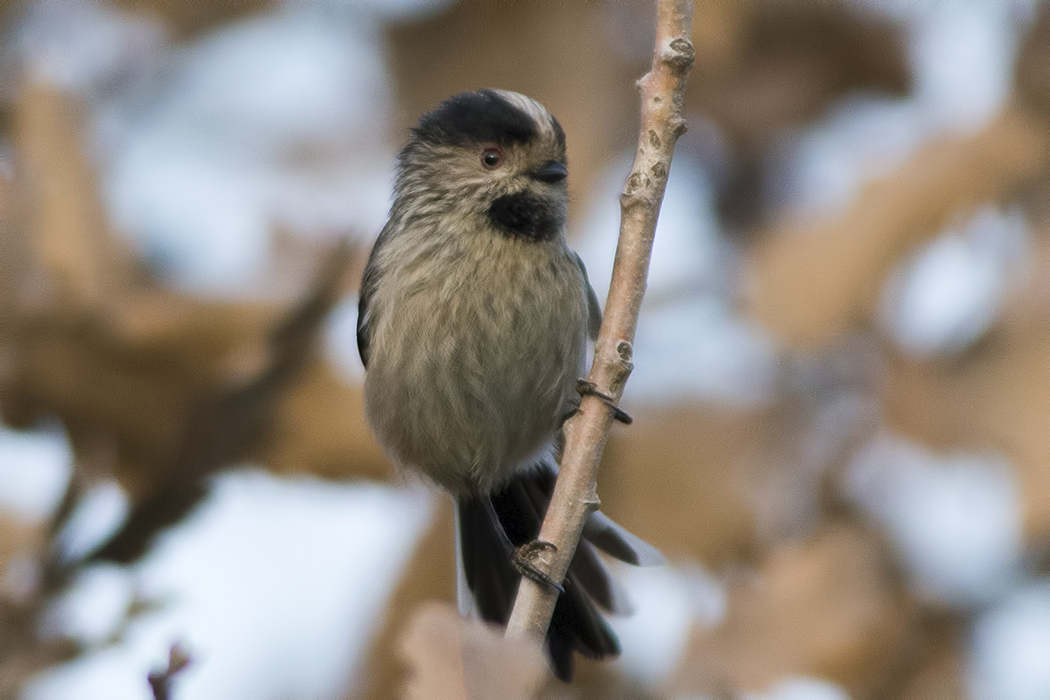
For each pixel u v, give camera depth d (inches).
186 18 315.0
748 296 277.7
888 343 268.2
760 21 305.0
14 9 306.0
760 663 257.4
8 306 191.6
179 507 144.9
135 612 144.9
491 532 327.6
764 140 302.4
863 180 277.1
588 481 191.3
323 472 219.8
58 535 149.2
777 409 273.0
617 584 277.9
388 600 260.1
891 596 261.9
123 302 194.9
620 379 196.1
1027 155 270.8
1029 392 257.9
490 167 307.3
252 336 189.8
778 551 266.7
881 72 296.4
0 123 217.2
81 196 207.8
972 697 256.4
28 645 141.8
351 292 228.2
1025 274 264.8
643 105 201.3
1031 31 280.4
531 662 85.6
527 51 296.8
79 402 186.9
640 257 198.8
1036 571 263.4
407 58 309.4
